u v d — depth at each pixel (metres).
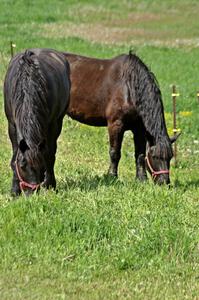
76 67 15.54
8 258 9.45
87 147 18.12
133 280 9.19
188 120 21.77
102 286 8.95
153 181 13.57
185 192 13.22
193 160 17.92
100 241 10.11
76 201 11.58
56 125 12.96
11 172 14.56
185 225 10.97
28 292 8.66
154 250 10.02
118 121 14.54
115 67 14.88
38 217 10.48
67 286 8.88
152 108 13.73
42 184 12.13
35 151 10.84
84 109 15.40
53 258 9.55
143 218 10.96
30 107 11.19
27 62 11.74
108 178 13.89
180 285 9.12
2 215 10.63
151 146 13.66
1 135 18.67
